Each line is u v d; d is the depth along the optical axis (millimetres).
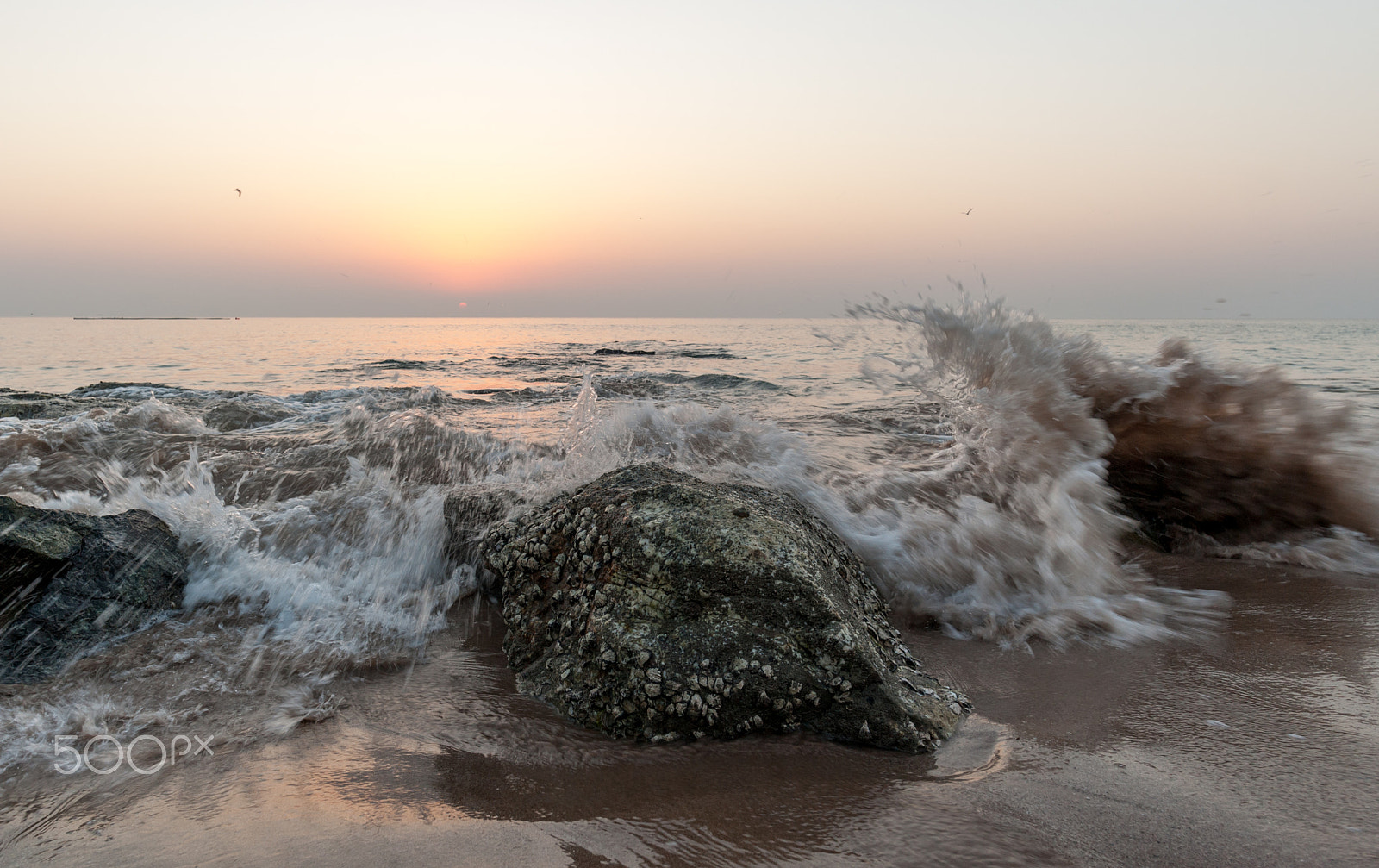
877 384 5695
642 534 2592
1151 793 1953
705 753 2189
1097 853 1704
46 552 2930
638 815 1864
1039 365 4980
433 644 3039
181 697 2486
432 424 6285
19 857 1666
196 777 2008
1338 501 4328
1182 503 4590
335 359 22203
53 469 4844
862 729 2238
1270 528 4430
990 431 4734
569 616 2682
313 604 3320
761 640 2363
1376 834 1758
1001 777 2041
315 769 2062
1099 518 4133
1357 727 2318
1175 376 4781
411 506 4277
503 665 2838
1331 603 3527
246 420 7656
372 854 1671
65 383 14047
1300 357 19078
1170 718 2396
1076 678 2740
